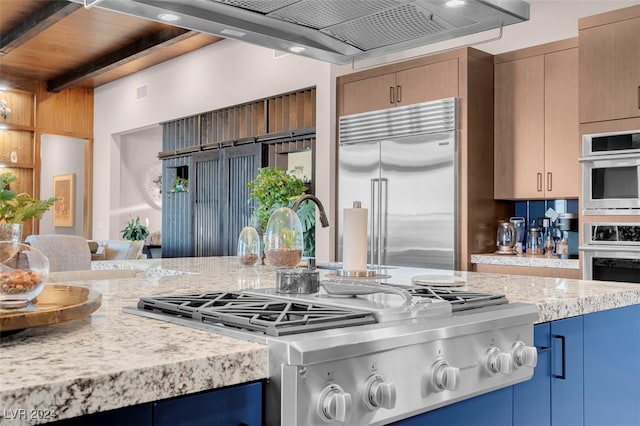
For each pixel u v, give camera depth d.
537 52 4.39
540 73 4.38
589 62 3.89
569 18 4.45
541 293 1.88
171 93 7.55
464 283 2.06
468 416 1.38
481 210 4.52
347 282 1.58
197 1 1.92
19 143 8.66
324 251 5.30
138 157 9.17
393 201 4.82
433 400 1.23
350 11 1.99
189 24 2.08
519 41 4.71
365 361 1.09
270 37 2.21
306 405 1.00
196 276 2.45
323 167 5.37
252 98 6.27
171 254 7.51
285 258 2.28
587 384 1.84
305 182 5.62
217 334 1.13
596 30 3.87
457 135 4.45
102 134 9.00
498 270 4.33
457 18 2.06
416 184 4.66
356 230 2.14
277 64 5.96
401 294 1.45
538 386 1.63
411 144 4.71
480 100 4.52
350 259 2.15
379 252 4.35
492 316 1.41
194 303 1.38
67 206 10.07
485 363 1.36
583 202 3.90
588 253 3.86
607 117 3.80
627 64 3.73
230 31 2.15
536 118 4.39
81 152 9.78
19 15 6.16
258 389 1.03
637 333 2.10
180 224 7.38
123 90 8.52
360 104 5.14
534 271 4.16
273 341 1.02
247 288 1.95
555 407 1.70
